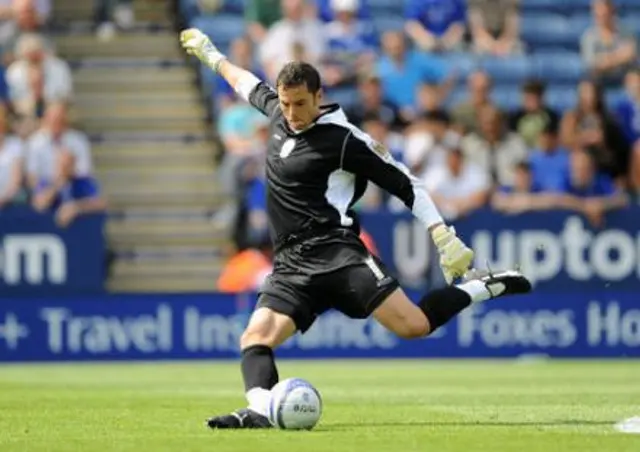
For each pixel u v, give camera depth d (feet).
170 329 202.59
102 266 202.80
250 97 105.19
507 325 207.62
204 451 82.43
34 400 130.52
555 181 216.33
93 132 240.94
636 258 209.36
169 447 84.79
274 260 100.83
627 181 228.84
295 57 229.66
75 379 167.32
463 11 256.52
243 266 205.77
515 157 221.87
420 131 217.15
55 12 258.37
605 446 85.20
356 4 249.55
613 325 209.15
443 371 183.52
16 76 227.81
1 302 199.72
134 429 98.37
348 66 240.32
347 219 98.89
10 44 238.27
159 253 224.53
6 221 200.34
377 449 83.10
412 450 82.79
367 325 205.57
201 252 225.56
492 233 207.51
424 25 253.44
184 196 233.55
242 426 95.45
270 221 100.63
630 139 235.20
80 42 251.39
